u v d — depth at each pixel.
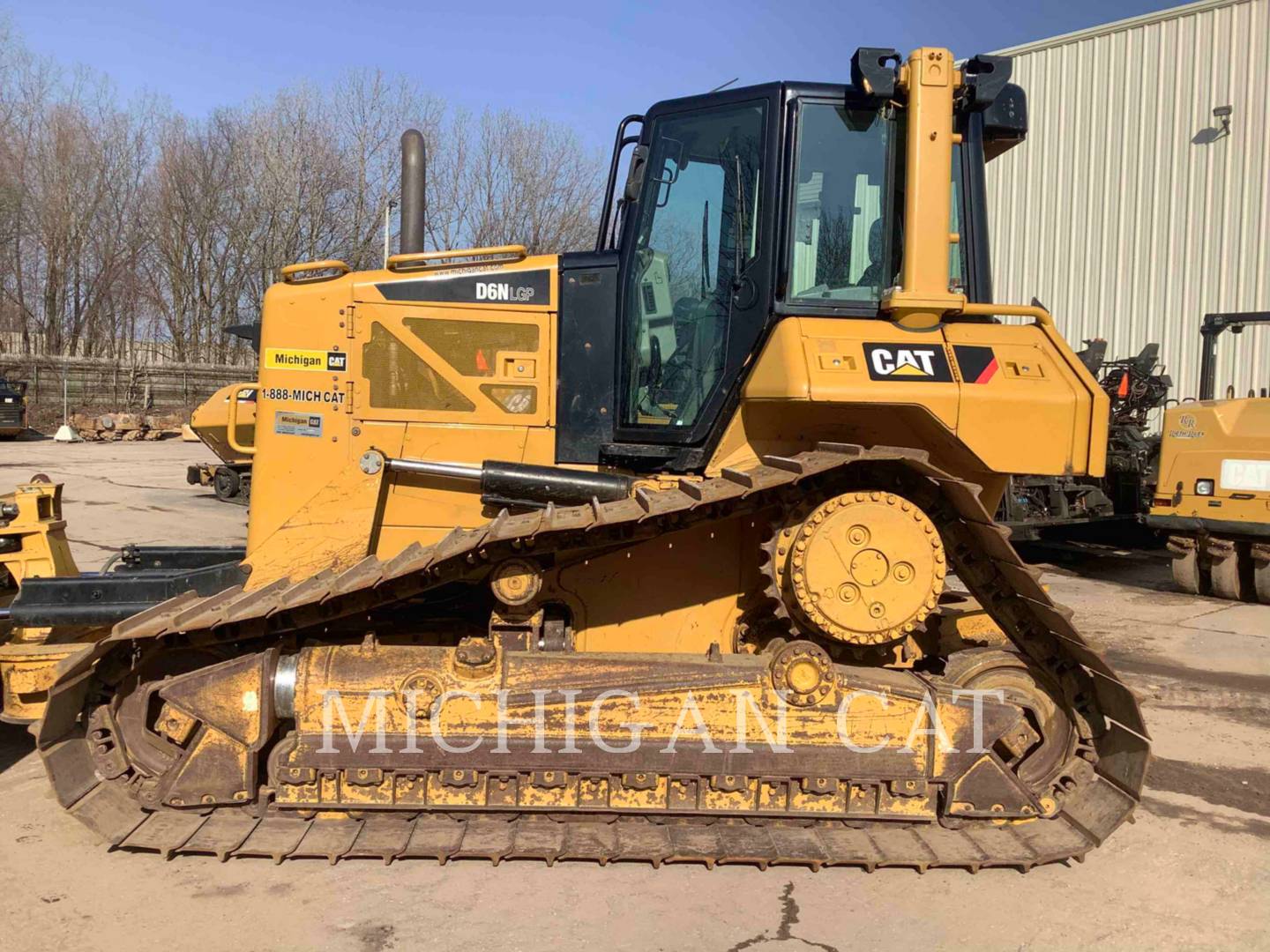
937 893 3.32
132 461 18.59
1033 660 3.79
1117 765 3.64
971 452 3.38
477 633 3.92
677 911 3.15
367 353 4.01
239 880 3.27
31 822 3.69
